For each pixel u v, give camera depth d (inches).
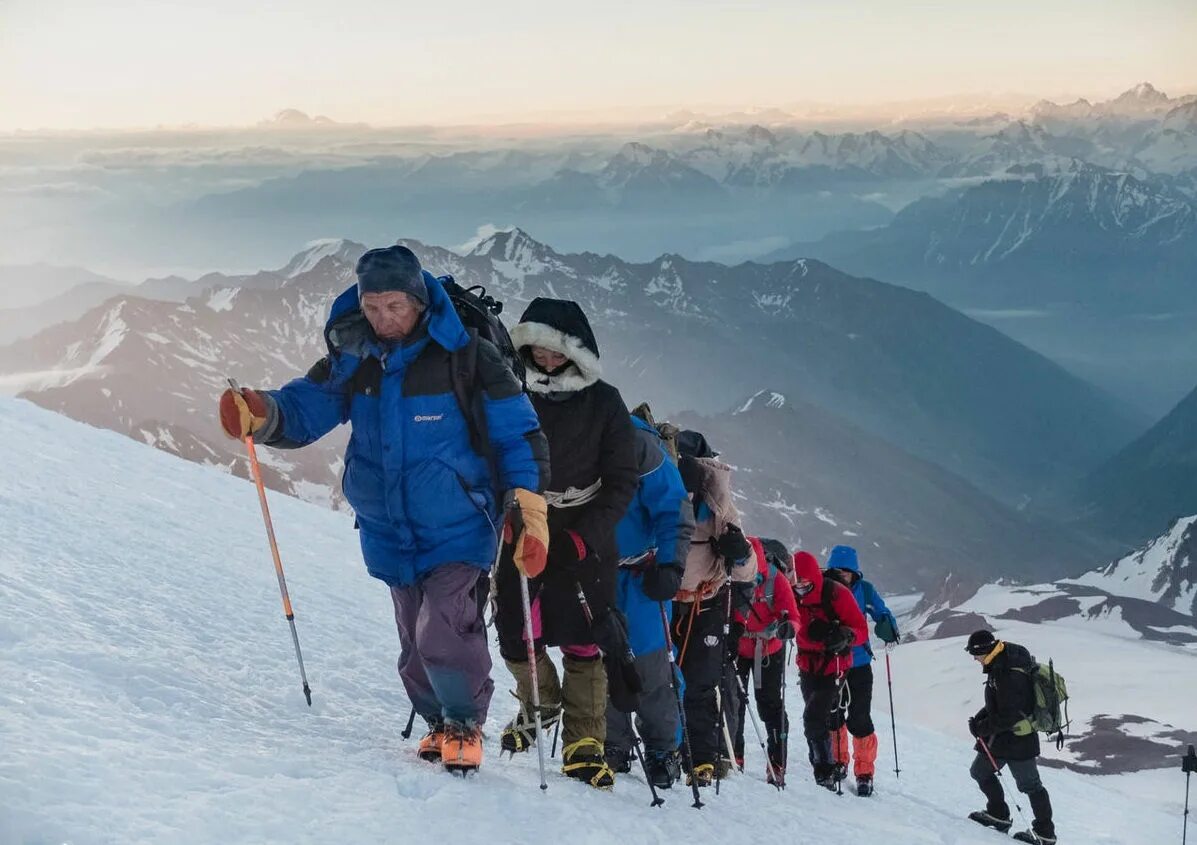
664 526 247.0
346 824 147.2
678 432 308.7
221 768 158.1
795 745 495.8
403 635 203.6
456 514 191.0
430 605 190.9
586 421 221.5
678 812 223.8
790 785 373.4
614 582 224.5
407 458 188.7
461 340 188.9
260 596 343.6
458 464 189.5
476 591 200.1
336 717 224.1
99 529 369.1
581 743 226.2
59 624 216.2
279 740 187.5
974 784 588.4
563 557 220.1
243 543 482.3
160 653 223.8
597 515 220.5
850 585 442.0
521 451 193.9
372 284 181.2
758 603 367.6
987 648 450.3
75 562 295.9
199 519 512.1
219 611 294.4
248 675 233.8
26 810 120.5
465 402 189.0
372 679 271.9
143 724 170.2
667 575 245.0
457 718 192.5
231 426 189.2
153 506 497.4
